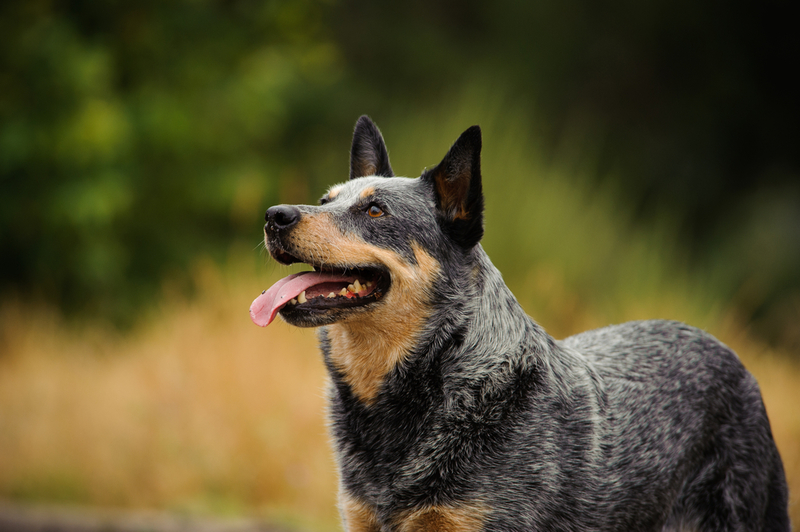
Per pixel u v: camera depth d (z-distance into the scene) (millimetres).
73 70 10773
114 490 6734
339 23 18156
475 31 19406
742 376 4332
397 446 3734
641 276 10109
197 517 6098
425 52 17656
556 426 3686
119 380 8117
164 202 12438
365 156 4824
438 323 3861
